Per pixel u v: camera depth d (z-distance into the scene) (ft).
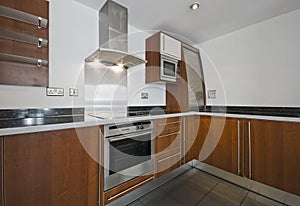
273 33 6.86
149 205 4.64
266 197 4.95
